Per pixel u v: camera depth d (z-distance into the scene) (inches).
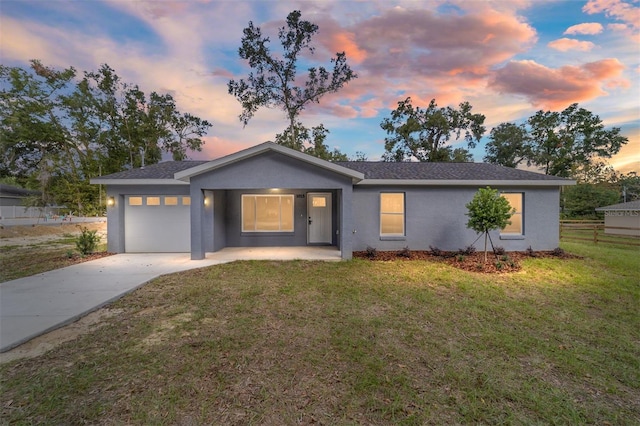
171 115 1273.4
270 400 104.3
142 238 427.5
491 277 284.2
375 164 512.4
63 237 634.8
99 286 242.1
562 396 108.8
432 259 372.8
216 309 196.2
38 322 167.6
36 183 1145.4
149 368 124.1
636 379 120.6
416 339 154.9
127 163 1238.3
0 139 1072.8
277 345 146.3
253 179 361.1
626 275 293.9
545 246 427.8
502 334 161.2
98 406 100.1
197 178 362.6
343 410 99.6
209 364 127.7
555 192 428.1
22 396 105.1
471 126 1175.6
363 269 316.2
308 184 363.9
